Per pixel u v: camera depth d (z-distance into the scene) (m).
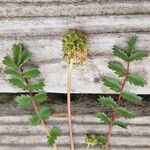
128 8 0.11
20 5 0.11
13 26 0.11
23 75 0.12
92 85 0.12
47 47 0.11
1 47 0.11
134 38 0.11
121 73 0.11
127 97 0.12
